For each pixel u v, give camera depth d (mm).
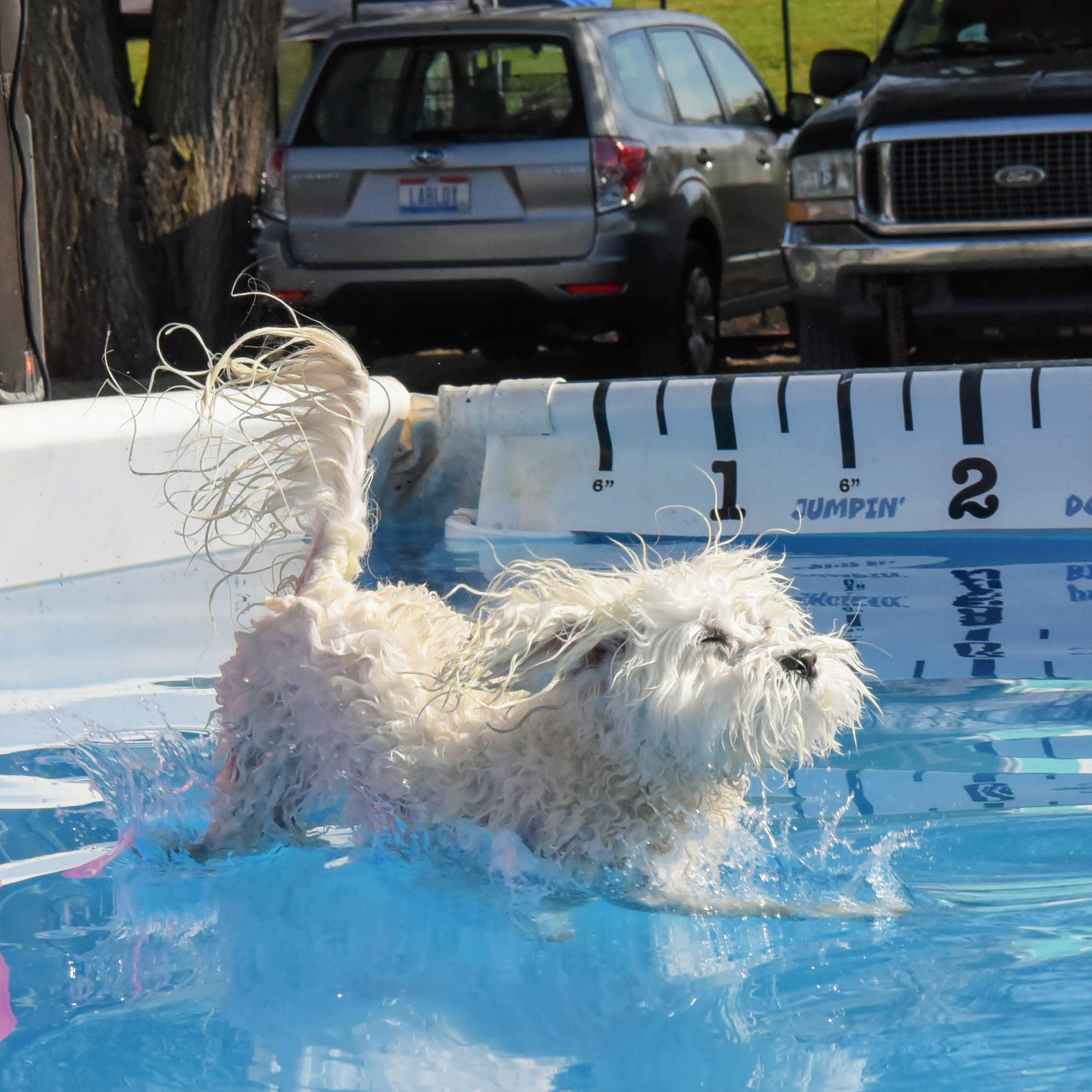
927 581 7973
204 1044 3648
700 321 14156
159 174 15023
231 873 4805
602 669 4680
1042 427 8867
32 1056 3605
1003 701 6051
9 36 9250
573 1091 3387
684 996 3879
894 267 10844
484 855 4695
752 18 29672
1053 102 10531
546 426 9680
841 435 9141
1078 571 8062
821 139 11188
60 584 8656
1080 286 10672
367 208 13156
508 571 5090
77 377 14906
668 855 4781
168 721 6152
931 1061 3477
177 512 9281
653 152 13180
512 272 12922
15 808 5281
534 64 13047
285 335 5383
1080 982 3861
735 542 9094
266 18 15422
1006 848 4742
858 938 4188
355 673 4918
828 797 5230
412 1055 3594
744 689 4395
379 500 10203
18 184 9492
